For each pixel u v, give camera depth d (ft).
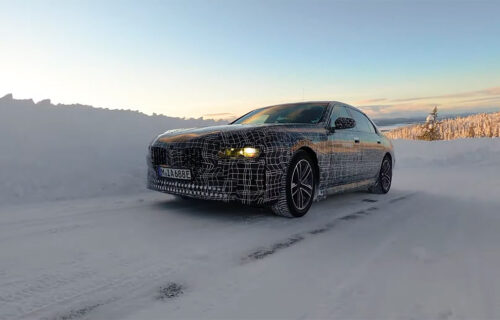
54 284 5.60
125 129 20.07
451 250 7.39
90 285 5.58
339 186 12.46
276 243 7.88
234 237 8.25
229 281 5.78
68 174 13.78
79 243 7.66
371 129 15.57
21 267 6.27
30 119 16.62
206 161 9.19
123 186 14.49
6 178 12.22
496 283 5.65
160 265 6.45
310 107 13.07
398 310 4.79
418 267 6.41
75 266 6.35
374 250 7.43
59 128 17.08
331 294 5.30
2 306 4.85
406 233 8.85
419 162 36.06
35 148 14.56
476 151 41.45
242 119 14.28
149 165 11.35
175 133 10.89
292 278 5.91
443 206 12.84
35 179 12.80
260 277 5.95
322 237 8.42
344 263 6.63
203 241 7.91
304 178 10.55
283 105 14.21
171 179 10.20
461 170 29.43
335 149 11.81
